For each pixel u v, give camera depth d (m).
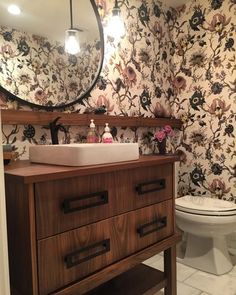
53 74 1.45
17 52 1.31
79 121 1.51
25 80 1.34
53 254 0.87
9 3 1.28
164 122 2.09
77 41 1.56
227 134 2.00
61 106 1.48
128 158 1.14
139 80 1.95
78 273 0.94
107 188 1.02
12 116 1.25
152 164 1.17
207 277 1.66
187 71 2.19
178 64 2.24
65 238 0.90
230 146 1.99
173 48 2.26
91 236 0.97
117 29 1.63
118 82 1.80
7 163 1.06
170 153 2.14
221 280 1.62
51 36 1.44
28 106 1.36
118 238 1.06
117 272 1.04
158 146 2.00
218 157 2.06
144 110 2.00
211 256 1.72
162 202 1.27
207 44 2.07
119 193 1.07
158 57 2.11
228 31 1.95
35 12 1.38
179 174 2.28
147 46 2.02
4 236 0.65
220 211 1.60
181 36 2.22
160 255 1.96
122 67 1.83
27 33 1.35
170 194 1.32
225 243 1.79
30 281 0.83
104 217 1.01
